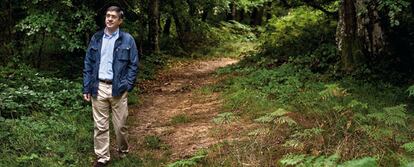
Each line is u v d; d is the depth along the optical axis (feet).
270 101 27.89
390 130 18.54
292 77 33.37
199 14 91.91
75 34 35.22
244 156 18.97
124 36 19.33
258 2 89.66
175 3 76.33
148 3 66.64
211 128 24.23
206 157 19.65
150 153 21.31
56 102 26.30
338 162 16.71
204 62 69.05
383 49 33.86
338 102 24.99
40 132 21.67
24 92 25.79
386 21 34.06
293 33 55.98
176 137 23.84
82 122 24.76
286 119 19.76
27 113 24.59
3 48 37.27
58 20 35.01
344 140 18.42
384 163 16.51
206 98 33.65
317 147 18.43
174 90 39.96
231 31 103.04
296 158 15.85
